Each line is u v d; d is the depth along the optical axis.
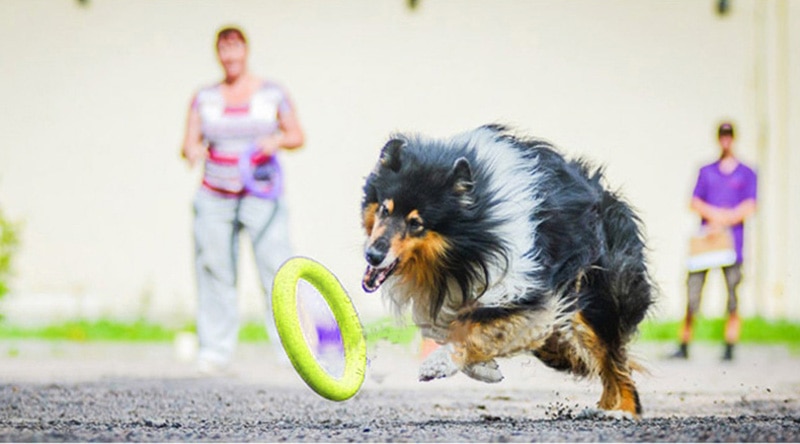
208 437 7.91
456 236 8.39
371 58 18.78
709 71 19.05
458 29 18.81
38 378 12.19
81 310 18.58
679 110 19.02
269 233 12.81
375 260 8.27
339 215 18.66
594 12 18.88
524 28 18.81
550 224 8.53
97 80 18.64
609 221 8.95
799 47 19.19
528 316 8.45
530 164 8.65
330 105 18.73
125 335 18.00
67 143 18.61
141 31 18.66
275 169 12.88
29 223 18.53
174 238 18.81
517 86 18.83
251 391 11.22
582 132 18.86
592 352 8.85
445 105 18.81
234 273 13.05
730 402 10.55
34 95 18.55
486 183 8.48
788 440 7.63
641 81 18.92
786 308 19.39
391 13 18.78
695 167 19.00
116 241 18.73
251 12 18.67
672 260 18.91
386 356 14.91
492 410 9.89
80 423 8.74
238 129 12.66
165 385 11.67
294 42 18.70
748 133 19.14
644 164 18.91
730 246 15.14
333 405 10.19
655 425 8.47
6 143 18.48
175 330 18.28
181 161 18.77
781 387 11.96
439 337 8.83
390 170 8.52
